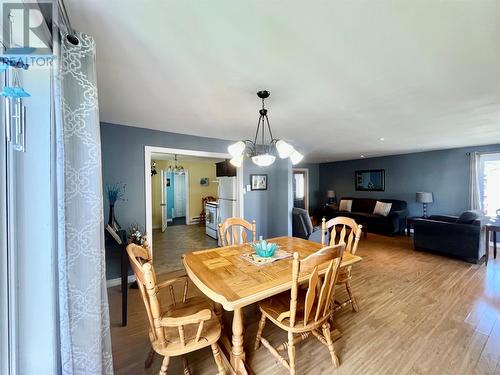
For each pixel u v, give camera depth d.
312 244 2.30
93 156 1.07
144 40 1.28
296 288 1.35
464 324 2.04
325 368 1.56
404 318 2.14
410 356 1.66
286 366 1.49
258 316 2.23
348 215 6.30
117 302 2.51
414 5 1.04
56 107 0.92
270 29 1.20
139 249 1.50
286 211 4.40
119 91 1.95
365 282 2.93
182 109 2.42
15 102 0.80
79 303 1.01
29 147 0.92
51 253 0.96
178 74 1.67
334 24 1.17
